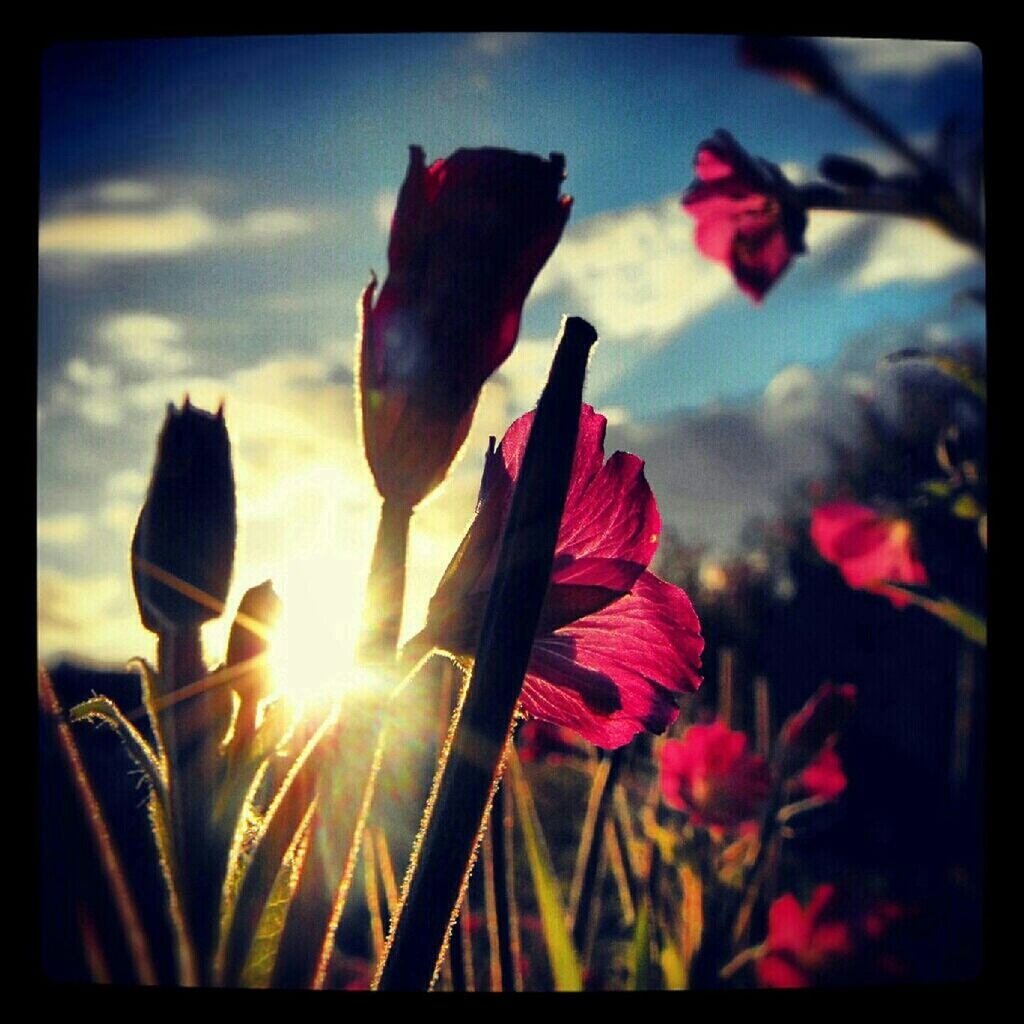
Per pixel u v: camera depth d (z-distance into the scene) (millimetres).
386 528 72
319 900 71
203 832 71
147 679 71
